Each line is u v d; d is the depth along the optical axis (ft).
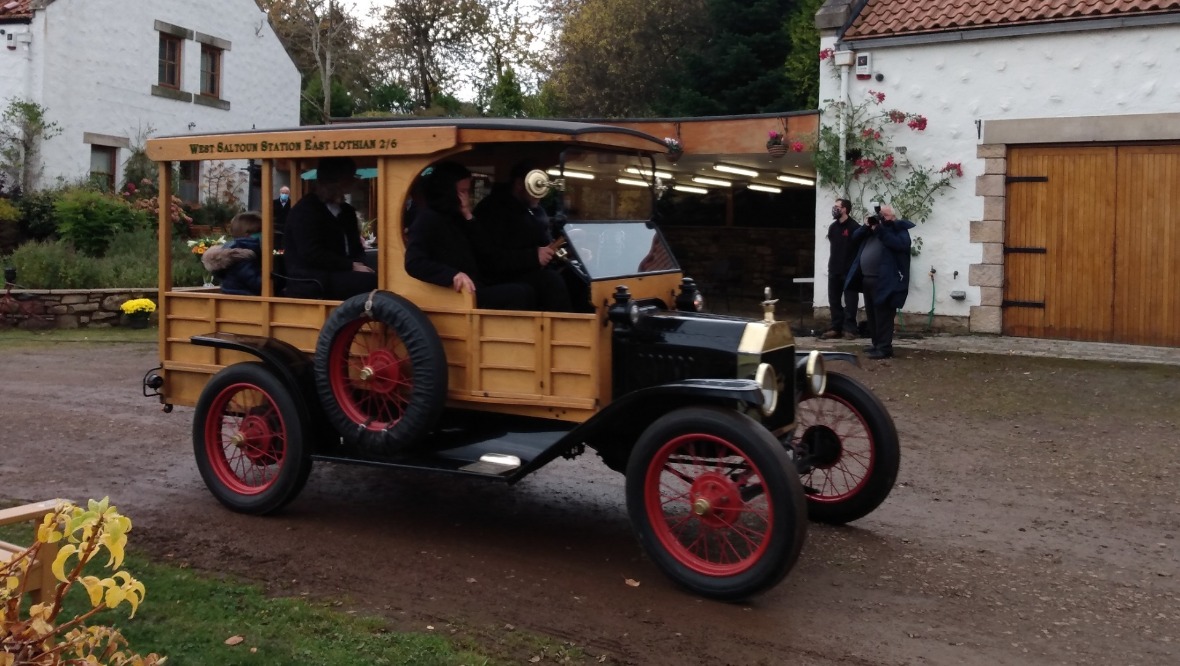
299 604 14.67
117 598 8.13
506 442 17.51
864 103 42.39
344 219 20.04
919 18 41.34
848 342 39.88
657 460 15.43
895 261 35.94
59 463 22.49
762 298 64.03
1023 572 16.93
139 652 12.80
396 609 14.70
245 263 20.17
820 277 44.06
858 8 43.24
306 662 12.80
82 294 45.65
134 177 65.05
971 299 40.81
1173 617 15.15
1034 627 14.66
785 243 64.64
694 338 16.34
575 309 17.48
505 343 17.28
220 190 67.82
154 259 50.47
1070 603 15.61
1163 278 37.42
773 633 14.16
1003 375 33.45
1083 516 20.11
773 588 15.78
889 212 35.83
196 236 61.41
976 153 40.32
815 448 19.16
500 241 18.56
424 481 21.98
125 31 65.16
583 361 16.66
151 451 23.71
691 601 15.24
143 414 27.61
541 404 17.02
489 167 18.97
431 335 17.16
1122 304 38.22
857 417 18.93
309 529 18.33
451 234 17.93
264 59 77.15
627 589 15.69
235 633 13.61
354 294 19.06
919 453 24.90
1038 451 25.12
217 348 20.02
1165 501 21.13
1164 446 25.49
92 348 39.58
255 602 14.74
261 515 18.94
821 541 18.33
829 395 19.10
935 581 16.40
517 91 93.15
